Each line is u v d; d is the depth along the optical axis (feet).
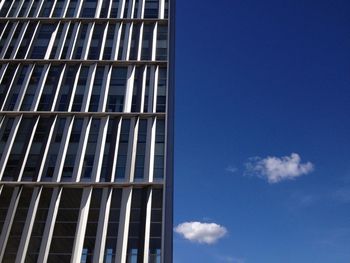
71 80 153.17
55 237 115.96
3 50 161.99
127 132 139.95
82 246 113.70
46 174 128.67
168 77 155.84
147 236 116.57
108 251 113.80
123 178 128.57
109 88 152.56
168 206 122.01
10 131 138.62
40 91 149.07
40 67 157.99
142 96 149.59
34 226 117.29
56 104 145.79
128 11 178.81
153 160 133.28
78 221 118.52
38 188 124.77
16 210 120.47
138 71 158.40
